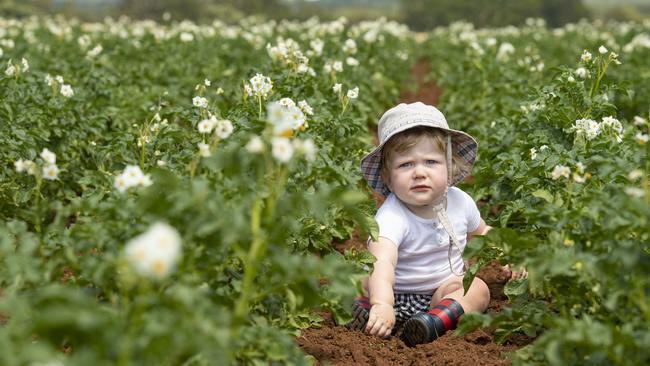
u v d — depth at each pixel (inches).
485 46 831.1
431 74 818.2
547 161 246.2
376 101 579.5
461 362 203.3
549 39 1138.0
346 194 161.0
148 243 111.3
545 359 178.1
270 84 268.8
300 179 238.8
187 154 239.1
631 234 186.5
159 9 3757.4
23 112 336.8
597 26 1542.8
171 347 121.1
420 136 228.4
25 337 121.7
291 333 203.0
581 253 165.8
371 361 207.9
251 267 150.9
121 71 600.4
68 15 3592.5
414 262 236.7
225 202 162.4
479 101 530.6
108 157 320.8
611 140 261.4
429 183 227.6
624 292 159.8
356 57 634.2
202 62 628.7
